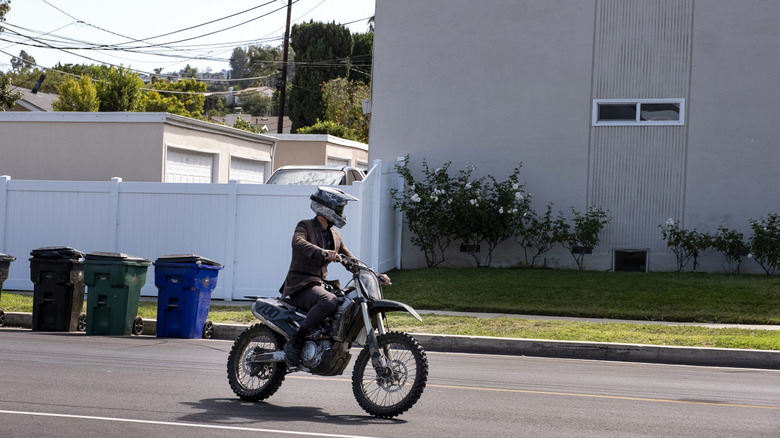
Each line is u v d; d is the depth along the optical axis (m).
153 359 12.54
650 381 11.77
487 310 18.48
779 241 21.14
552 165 23.55
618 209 23.12
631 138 23.03
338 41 73.06
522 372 12.38
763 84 22.27
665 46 22.84
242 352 9.64
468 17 24.22
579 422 8.66
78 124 27.36
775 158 22.19
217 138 30.25
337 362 9.02
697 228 22.58
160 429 7.77
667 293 19.25
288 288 9.20
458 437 7.81
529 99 23.75
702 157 22.59
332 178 23.27
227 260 20.28
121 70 54.00
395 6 24.80
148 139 26.78
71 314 16.33
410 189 23.53
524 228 23.27
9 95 43.09
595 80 23.30
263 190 20.19
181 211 20.62
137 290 16.16
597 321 17.08
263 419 8.43
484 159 24.06
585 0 23.34
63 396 9.24
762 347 14.15
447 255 24.06
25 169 27.80
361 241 20.02
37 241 21.39
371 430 8.04
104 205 21.05
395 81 24.80
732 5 22.44
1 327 16.80
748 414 9.31
